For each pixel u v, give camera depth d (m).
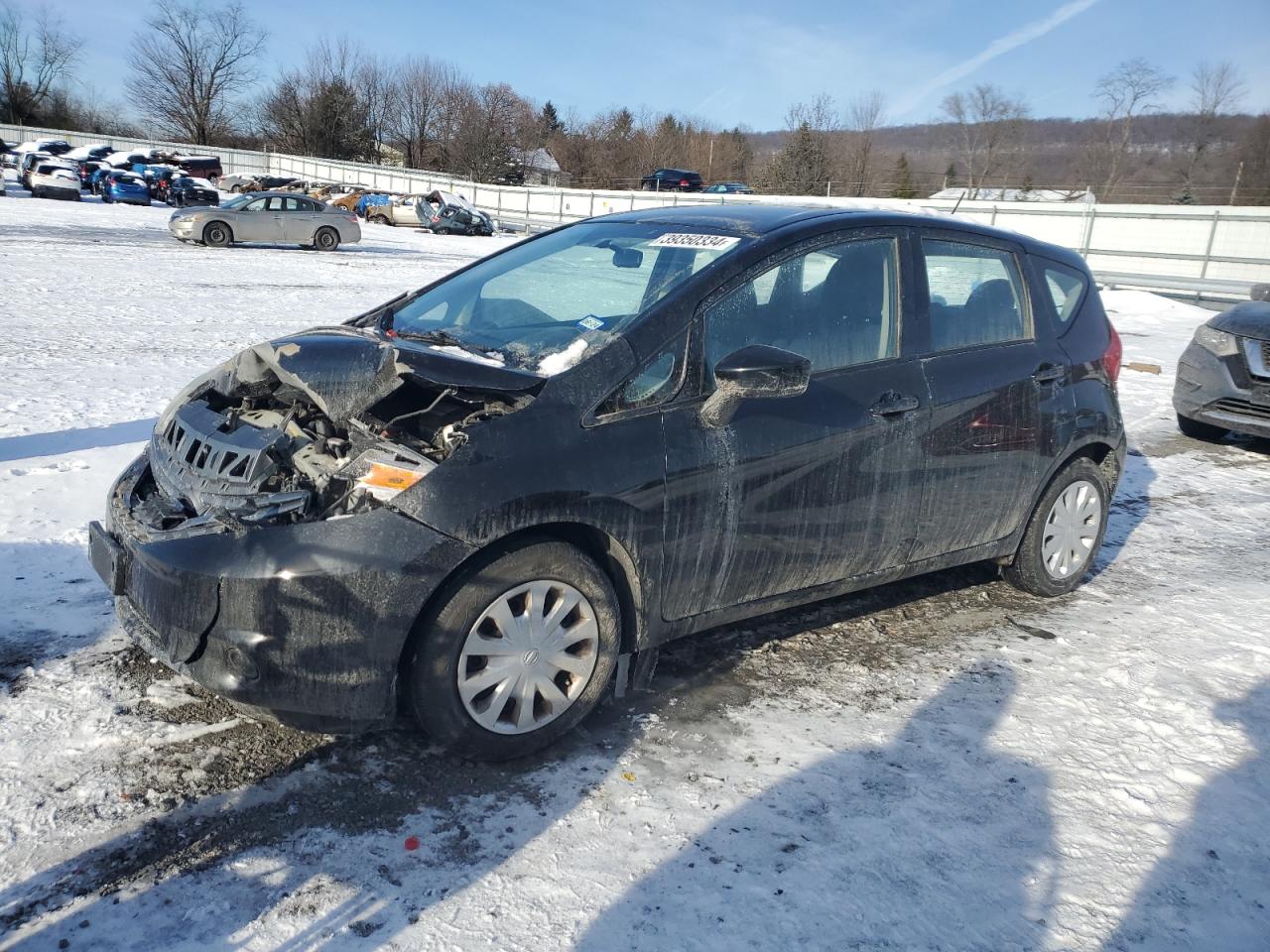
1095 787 3.22
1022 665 4.10
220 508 2.95
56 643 3.68
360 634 2.81
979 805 3.08
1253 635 4.52
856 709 3.65
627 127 77.94
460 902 2.53
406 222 39.25
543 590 3.09
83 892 2.48
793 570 3.72
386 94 79.50
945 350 4.13
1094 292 5.00
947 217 4.37
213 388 3.63
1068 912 2.63
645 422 3.24
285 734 3.21
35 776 2.91
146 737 3.14
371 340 3.47
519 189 48.44
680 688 3.72
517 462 2.98
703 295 3.46
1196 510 6.64
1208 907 2.69
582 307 3.63
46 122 76.25
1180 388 8.74
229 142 81.81
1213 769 3.37
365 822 2.82
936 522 4.14
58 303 12.25
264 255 22.56
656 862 2.73
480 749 3.06
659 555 3.30
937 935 2.52
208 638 2.83
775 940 2.47
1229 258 28.30
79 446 6.18
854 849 2.84
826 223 3.90
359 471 2.89
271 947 2.34
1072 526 4.80
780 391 3.17
